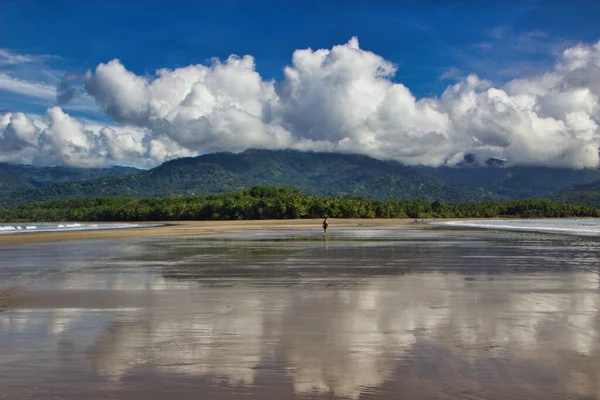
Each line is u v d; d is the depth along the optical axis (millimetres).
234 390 6309
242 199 182500
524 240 40938
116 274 18219
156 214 171500
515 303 11875
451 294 13273
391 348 8008
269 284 15320
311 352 7832
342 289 14234
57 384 6562
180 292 13805
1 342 8531
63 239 45438
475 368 7039
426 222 119188
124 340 8617
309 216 158000
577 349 7906
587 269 19312
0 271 19531
